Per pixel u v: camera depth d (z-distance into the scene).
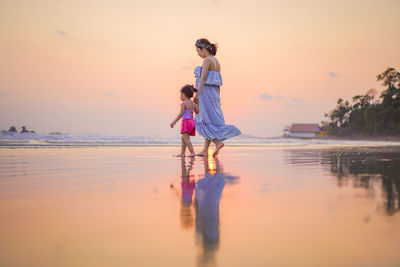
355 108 62.19
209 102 5.19
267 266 0.66
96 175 2.29
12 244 0.79
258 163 3.38
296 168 2.81
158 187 1.71
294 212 1.12
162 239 0.83
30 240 0.83
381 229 0.91
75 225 0.96
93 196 1.45
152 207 1.21
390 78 57.38
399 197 1.41
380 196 1.42
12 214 1.10
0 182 1.91
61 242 0.81
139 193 1.53
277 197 1.41
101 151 6.33
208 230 0.91
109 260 0.70
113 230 0.91
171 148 8.15
